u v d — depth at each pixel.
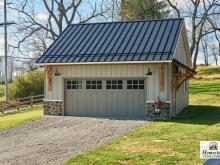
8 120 24.83
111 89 24.34
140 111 23.70
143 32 26.05
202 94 37.78
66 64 24.45
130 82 23.92
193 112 26.53
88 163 12.30
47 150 14.91
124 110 24.05
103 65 24.27
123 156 12.84
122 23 28.02
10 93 39.50
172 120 21.81
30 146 16.02
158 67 23.16
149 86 23.36
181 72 27.08
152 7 54.47
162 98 23.09
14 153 14.77
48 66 25.25
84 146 15.20
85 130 19.28
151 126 19.33
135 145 14.55
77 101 25.08
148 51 23.55
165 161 11.92
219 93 37.69
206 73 58.69
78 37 27.14
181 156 12.38
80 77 24.77
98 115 24.59
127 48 24.38
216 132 16.23
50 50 25.95
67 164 12.34
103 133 18.00
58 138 17.53
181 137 15.58
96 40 26.23
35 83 39.41
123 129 18.80
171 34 25.11
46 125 21.66
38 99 36.34
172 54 22.78
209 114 25.00
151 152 13.20
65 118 23.83
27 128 21.03
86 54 24.67
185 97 30.03
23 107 34.91
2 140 18.00
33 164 12.78
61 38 27.44
